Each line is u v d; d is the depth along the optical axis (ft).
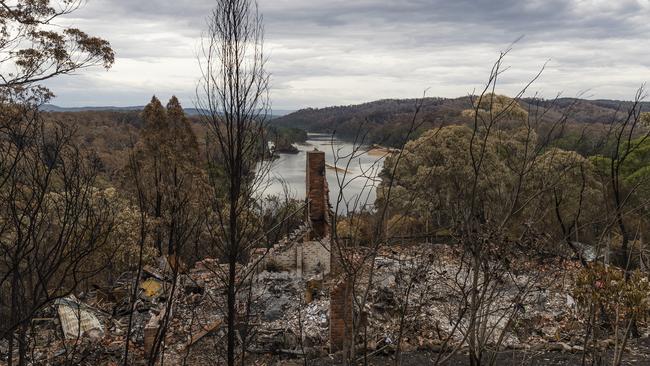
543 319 37.11
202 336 36.47
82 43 41.63
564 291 39.52
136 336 40.42
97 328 40.86
